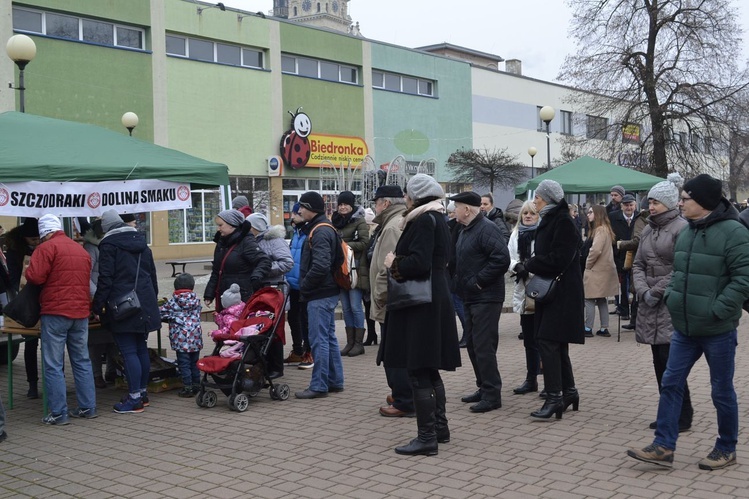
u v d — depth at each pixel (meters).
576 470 5.27
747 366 8.92
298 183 34.97
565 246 6.41
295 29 34.59
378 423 6.74
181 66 30.03
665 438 5.25
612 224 12.49
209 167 8.55
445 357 5.73
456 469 5.36
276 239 8.77
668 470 5.24
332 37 36.38
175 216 30.44
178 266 26.89
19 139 7.87
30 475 5.53
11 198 7.09
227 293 7.93
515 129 47.78
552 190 6.50
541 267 6.50
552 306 6.54
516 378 8.55
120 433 6.64
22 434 6.71
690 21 29.56
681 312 5.17
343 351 10.23
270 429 6.62
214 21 31.19
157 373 8.42
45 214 7.22
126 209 7.86
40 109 25.52
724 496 4.71
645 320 6.21
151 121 28.98
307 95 35.16
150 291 7.41
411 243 5.60
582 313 6.61
